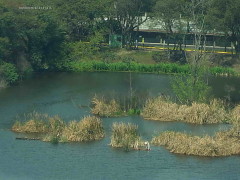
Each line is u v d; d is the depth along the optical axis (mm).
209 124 162750
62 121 155875
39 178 124312
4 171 127938
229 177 125625
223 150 137750
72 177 124812
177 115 166250
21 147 142375
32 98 196250
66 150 140375
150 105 171500
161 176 125750
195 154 137125
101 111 172375
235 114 165000
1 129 157000
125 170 128625
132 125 150125
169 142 142000
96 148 141625
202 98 178875
